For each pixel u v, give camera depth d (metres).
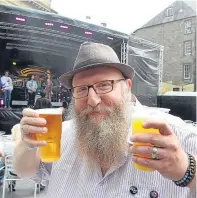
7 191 4.58
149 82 11.37
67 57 13.23
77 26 9.53
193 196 1.09
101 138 1.28
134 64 11.00
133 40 10.65
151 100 11.20
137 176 1.26
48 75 13.80
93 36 9.97
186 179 0.87
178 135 1.26
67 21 9.34
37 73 13.79
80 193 1.36
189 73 15.11
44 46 12.06
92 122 1.31
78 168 1.43
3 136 4.64
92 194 1.32
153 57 11.41
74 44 11.30
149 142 0.84
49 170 1.58
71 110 1.52
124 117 1.33
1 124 9.85
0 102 12.42
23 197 4.33
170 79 15.52
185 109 9.78
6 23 8.95
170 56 15.70
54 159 1.18
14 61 13.14
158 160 0.84
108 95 1.33
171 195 1.20
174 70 15.45
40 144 1.10
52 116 1.14
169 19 15.88
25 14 8.73
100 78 1.34
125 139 1.30
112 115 1.32
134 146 0.87
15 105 13.39
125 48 10.43
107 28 9.95
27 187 4.84
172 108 10.14
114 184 1.29
